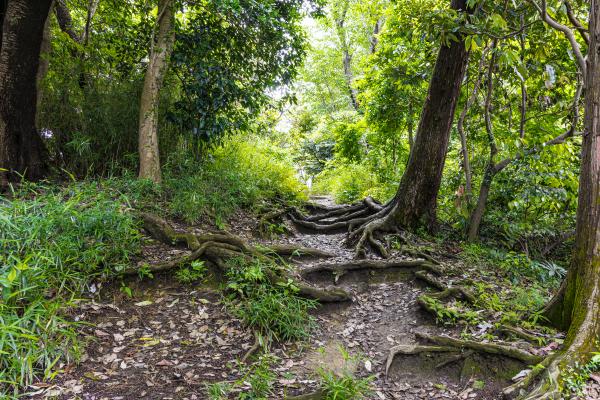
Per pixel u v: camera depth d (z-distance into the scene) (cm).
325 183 1512
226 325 379
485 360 330
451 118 655
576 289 330
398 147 1220
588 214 331
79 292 366
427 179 664
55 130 611
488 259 591
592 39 335
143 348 336
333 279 510
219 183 682
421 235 658
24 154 538
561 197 594
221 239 487
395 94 959
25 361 273
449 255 589
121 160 650
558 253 679
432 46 735
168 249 469
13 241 343
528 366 313
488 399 300
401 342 385
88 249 395
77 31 831
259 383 297
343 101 2227
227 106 721
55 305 317
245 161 844
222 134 716
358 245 596
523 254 590
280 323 374
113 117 635
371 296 483
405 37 852
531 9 523
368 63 1061
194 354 339
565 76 581
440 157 662
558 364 281
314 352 366
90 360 312
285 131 2159
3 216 342
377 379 331
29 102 537
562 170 599
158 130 694
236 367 328
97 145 637
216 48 725
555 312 375
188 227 543
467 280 489
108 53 691
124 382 296
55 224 388
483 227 692
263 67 772
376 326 419
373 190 1082
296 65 785
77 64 636
